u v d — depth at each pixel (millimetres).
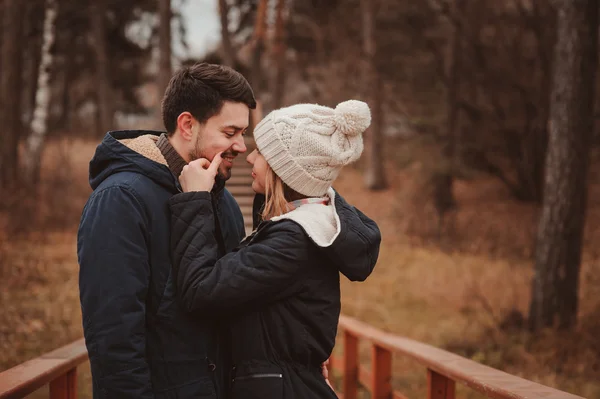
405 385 5441
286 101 22453
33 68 19234
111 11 24906
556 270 6621
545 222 6746
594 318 6633
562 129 6625
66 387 2375
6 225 10070
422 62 17094
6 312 6121
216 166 1841
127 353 1647
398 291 8938
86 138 23062
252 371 1852
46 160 16047
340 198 2051
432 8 17094
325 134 1918
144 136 1938
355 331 4168
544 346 6086
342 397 5027
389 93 17578
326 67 21047
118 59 26812
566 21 6539
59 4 22469
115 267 1669
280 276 1801
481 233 12977
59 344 5488
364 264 1896
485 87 15328
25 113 19172
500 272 9664
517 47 14742
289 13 20469
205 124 1841
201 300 1748
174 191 1840
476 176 15266
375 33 18234
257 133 1968
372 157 18766
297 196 1993
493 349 6172
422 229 13547
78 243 1732
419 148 15477
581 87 6543
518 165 14914
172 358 1780
